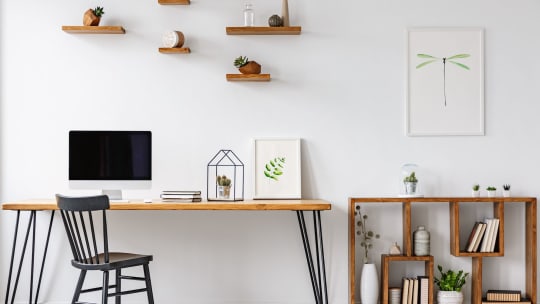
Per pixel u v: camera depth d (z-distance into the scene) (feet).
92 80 13.10
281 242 13.14
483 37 13.12
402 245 13.10
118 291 11.68
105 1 13.11
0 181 13.07
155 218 13.14
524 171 13.15
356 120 13.17
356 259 13.09
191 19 13.14
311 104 13.15
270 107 13.15
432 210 13.11
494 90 13.16
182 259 13.14
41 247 13.10
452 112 13.15
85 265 10.46
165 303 13.11
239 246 13.15
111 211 13.15
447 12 13.17
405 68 13.14
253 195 12.94
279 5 13.15
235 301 13.14
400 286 13.07
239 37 13.14
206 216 13.14
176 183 13.12
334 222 13.12
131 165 12.53
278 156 13.07
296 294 13.11
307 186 13.15
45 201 12.14
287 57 13.15
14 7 13.07
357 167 13.15
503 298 12.71
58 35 13.10
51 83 13.10
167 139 13.15
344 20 13.15
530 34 13.16
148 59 13.12
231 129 13.15
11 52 13.07
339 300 13.10
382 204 13.14
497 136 13.17
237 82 13.15
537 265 13.10
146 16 13.12
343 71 13.15
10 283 13.03
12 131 13.07
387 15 13.16
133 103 13.14
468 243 12.78
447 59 13.15
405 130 13.15
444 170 13.16
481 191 13.16
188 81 13.14
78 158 12.53
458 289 12.60
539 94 13.16
